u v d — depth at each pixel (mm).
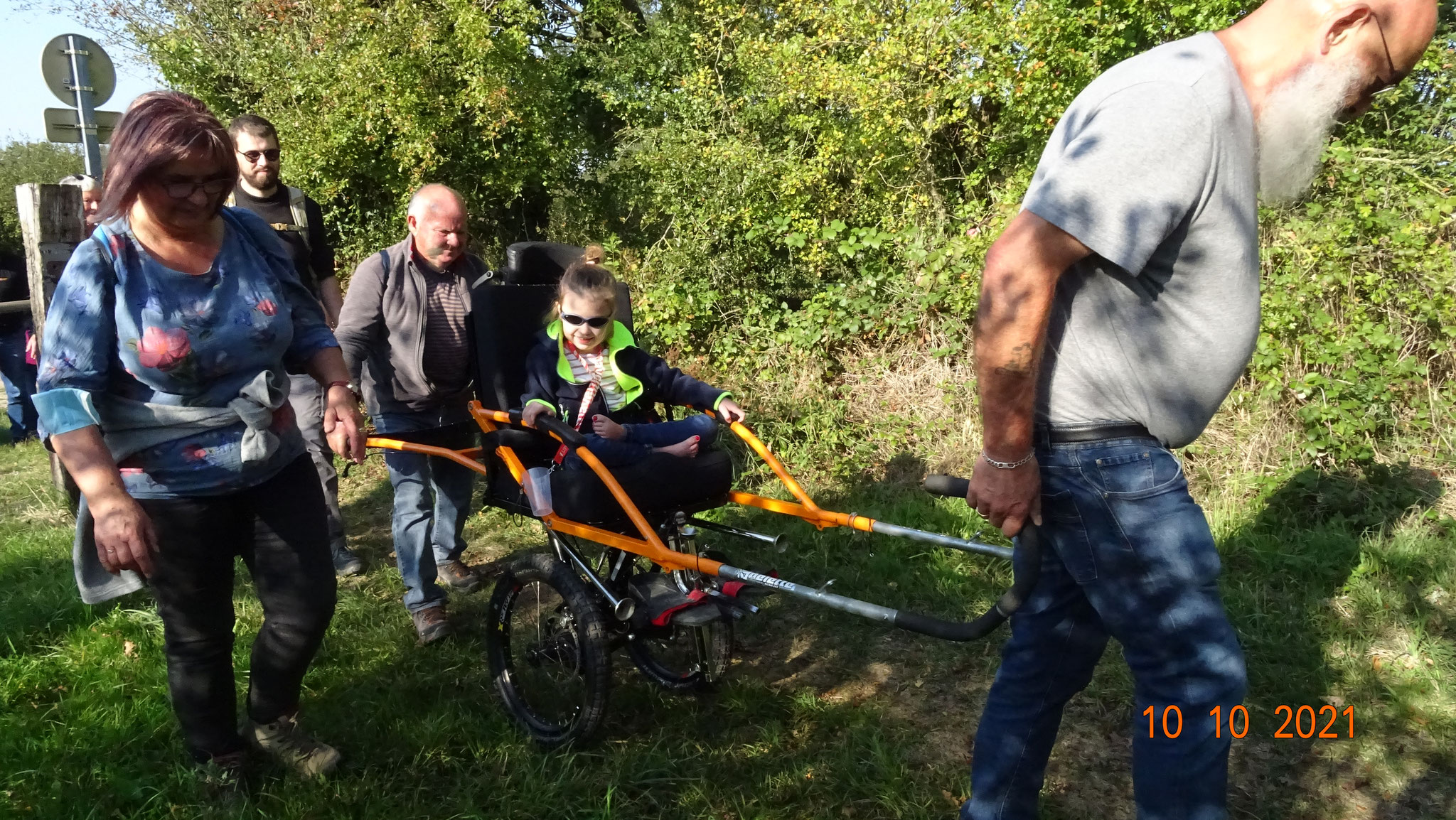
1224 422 5258
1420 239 5102
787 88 8312
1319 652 3705
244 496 2807
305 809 2887
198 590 2768
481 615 4379
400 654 3961
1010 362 1962
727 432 6227
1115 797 2990
